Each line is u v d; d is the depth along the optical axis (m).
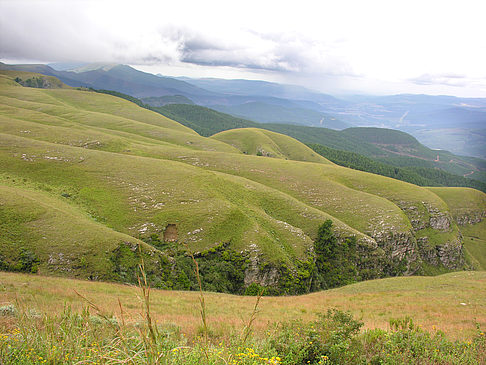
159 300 25.00
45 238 40.06
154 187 65.50
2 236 38.28
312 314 23.44
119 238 44.06
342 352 9.08
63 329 7.04
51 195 55.19
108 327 8.52
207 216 58.47
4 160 61.97
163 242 52.41
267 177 102.19
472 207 153.88
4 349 6.32
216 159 109.94
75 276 37.06
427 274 95.44
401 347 10.11
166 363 5.59
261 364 7.25
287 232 65.25
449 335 14.82
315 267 61.91
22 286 22.89
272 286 53.44
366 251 73.75
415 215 103.94
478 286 36.59
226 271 51.91
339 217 86.44
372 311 24.89
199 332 12.55
